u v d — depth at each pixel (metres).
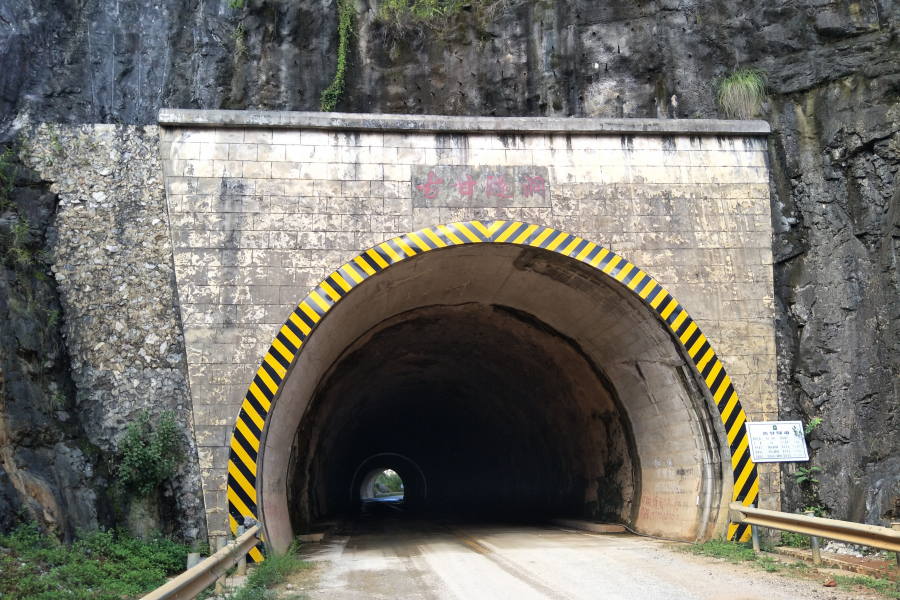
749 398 11.26
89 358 10.14
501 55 13.57
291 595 7.28
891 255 11.40
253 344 10.32
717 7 13.55
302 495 15.55
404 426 29.47
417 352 17.84
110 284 10.43
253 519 9.34
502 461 23.53
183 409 10.12
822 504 10.95
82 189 10.73
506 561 9.61
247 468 9.80
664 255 11.57
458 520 22.28
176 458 9.91
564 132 11.79
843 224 11.94
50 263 10.38
